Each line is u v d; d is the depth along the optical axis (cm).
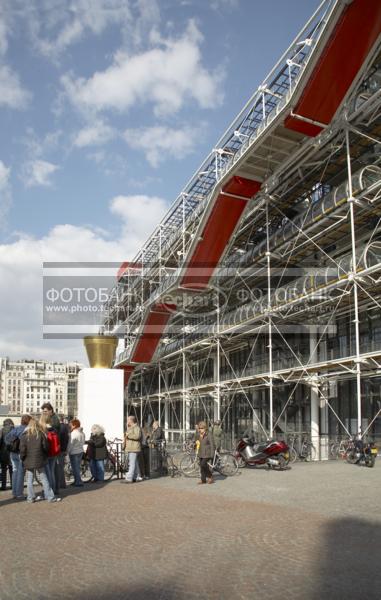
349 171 1812
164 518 802
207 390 3091
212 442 1239
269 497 992
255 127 2133
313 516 796
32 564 568
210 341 2952
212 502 946
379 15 1554
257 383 2605
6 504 957
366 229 2081
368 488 1076
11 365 17725
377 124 1891
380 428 1970
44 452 983
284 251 2355
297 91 1675
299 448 2031
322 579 504
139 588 486
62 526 754
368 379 2064
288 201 2428
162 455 1472
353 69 1658
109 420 1953
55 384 17425
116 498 1011
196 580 507
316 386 2195
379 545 624
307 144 1902
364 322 2123
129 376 3891
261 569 538
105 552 611
